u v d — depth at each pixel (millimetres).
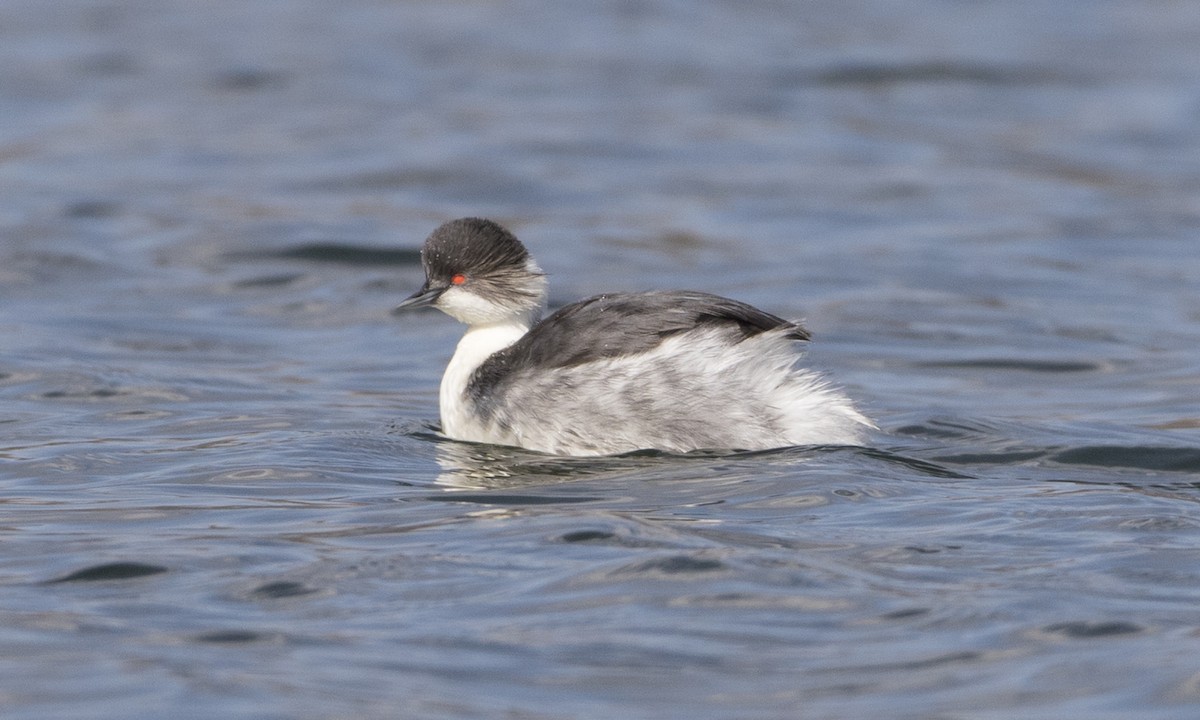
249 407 13906
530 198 24172
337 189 24406
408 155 26359
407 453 12148
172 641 7789
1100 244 21812
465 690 7223
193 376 15117
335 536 9602
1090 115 30312
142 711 6957
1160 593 8398
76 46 34344
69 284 19125
